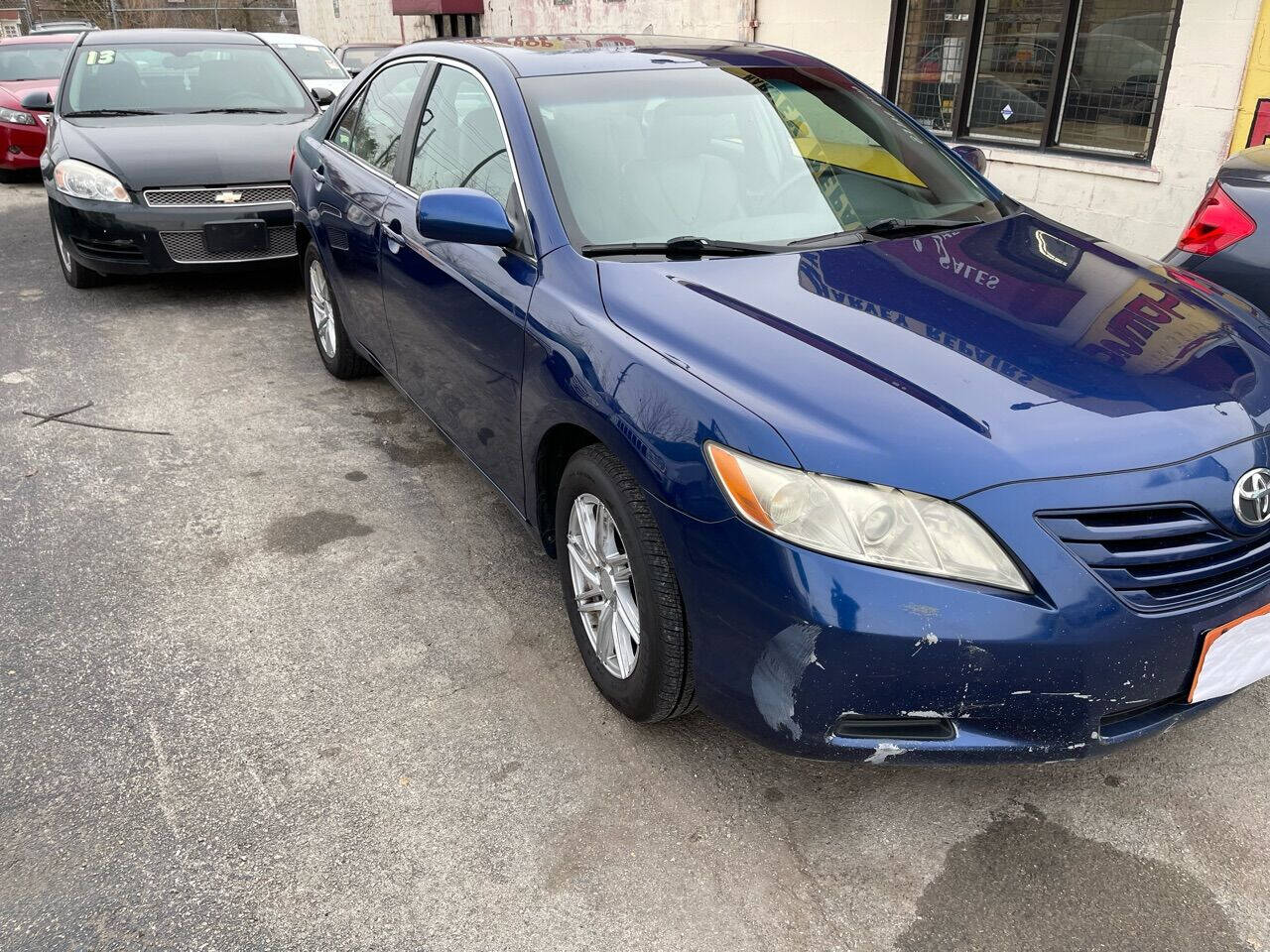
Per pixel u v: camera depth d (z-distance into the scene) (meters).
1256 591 2.04
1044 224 3.15
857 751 1.99
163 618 3.04
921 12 8.17
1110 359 2.21
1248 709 2.63
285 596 3.16
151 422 4.49
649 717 2.45
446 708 2.65
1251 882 2.10
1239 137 6.09
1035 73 7.34
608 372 2.32
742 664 2.04
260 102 7.13
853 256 2.70
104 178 5.92
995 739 1.96
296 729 2.57
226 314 6.16
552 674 2.79
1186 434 2.00
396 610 3.09
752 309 2.37
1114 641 1.90
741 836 2.23
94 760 2.45
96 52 7.22
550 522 2.87
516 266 2.79
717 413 2.06
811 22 9.25
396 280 3.56
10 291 6.70
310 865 2.15
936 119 8.27
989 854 2.18
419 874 2.13
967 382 2.08
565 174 2.84
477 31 18.67
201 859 2.16
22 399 4.77
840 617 1.87
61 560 3.35
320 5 27.28
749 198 2.90
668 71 3.27
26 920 2.01
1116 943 1.96
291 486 3.89
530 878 2.12
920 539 1.87
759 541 1.95
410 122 3.71
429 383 3.50
